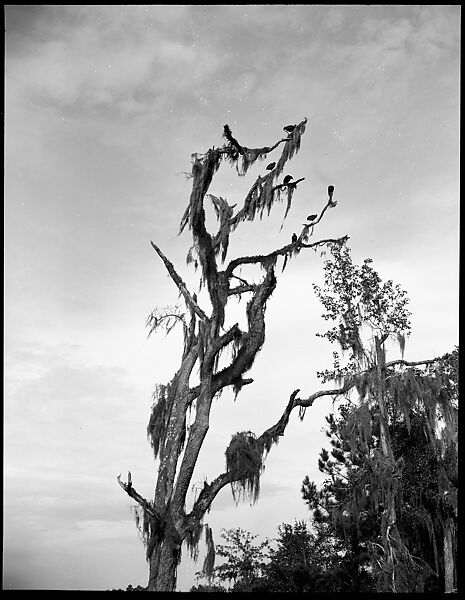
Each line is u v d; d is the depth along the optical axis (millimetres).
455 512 17203
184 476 12672
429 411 17641
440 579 17391
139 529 12414
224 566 18781
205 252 13602
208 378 13203
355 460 19250
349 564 16547
